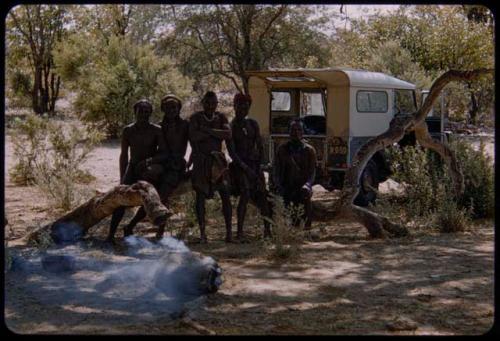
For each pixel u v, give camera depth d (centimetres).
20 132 1550
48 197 1184
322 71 1159
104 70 2680
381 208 1033
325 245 845
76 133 1488
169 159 857
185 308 565
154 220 744
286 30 2802
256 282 659
